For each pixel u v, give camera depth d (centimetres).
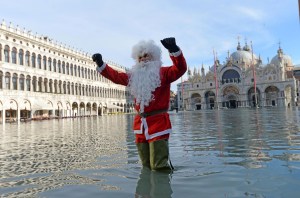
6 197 434
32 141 1296
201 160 660
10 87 5334
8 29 5328
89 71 8406
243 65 12325
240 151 765
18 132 1998
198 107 13262
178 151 806
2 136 1655
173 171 556
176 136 1224
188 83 13362
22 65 5694
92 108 8481
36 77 6097
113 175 547
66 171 604
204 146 888
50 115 6588
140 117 598
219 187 439
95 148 953
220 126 1714
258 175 501
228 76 12625
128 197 410
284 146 815
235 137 1095
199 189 433
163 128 571
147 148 601
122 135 1430
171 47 547
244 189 424
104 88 9225
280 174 501
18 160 773
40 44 6256
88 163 682
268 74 11625
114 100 9844
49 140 1315
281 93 11338
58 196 431
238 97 12300
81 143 1127
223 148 831
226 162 625
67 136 1505
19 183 517
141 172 561
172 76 579
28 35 5884
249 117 2730
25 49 5791
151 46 610
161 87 589
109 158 741
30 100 5825
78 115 7700
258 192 407
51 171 611
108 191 443
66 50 7262
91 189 459
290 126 1477
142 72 594
